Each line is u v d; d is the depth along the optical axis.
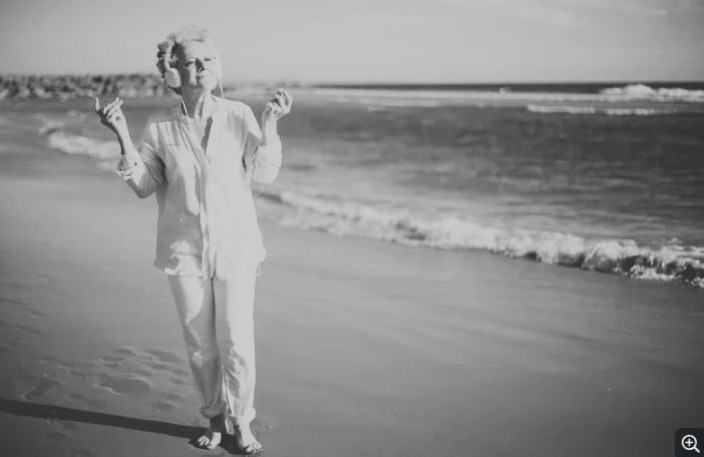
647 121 21.95
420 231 7.54
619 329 4.32
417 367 3.69
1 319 4.34
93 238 6.88
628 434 2.94
